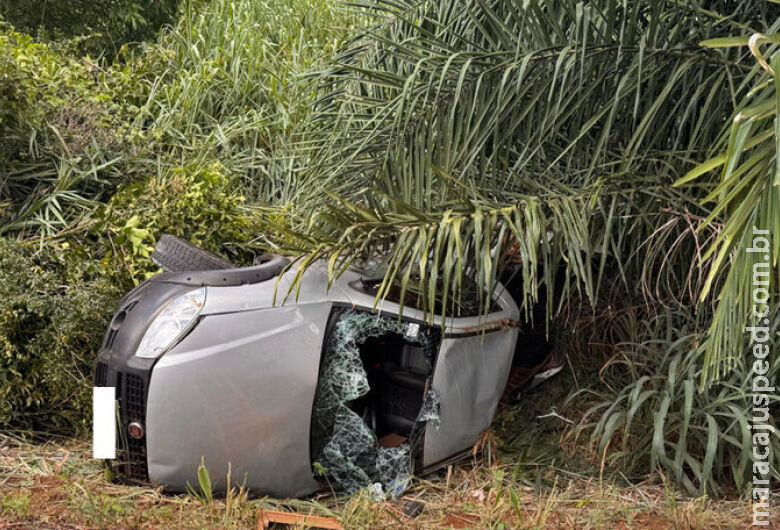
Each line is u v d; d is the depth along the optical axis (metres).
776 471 3.74
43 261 4.43
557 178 4.39
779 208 2.49
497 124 3.95
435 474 3.89
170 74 7.66
